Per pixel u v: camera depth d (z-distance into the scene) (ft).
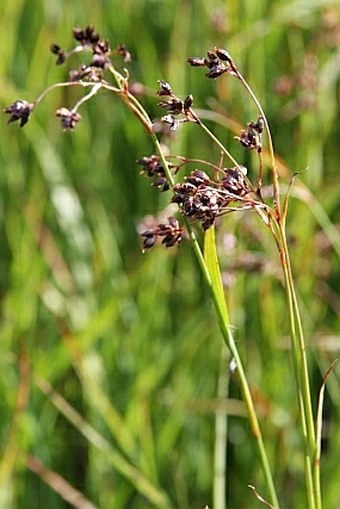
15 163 2.29
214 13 2.35
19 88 2.48
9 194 2.27
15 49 2.56
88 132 2.37
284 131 2.33
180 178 2.12
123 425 1.83
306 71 2.21
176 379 1.94
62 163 2.35
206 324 1.93
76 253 2.15
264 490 1.84
